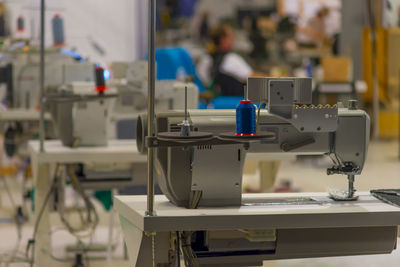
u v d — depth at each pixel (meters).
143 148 4.11
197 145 3.63
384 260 4.52
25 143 9.68
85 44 14.42
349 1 17.69
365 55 17.42
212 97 13.81
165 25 17.27
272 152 4.08
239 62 15.57
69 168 6.38
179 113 4.03
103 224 9.19
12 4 12.47
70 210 9.09
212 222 3.70
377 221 3.84
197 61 17.31
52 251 7.71
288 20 17.50
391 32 17.22
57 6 13.89
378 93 17.33
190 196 3.96
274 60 17.59
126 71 7.78
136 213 3.79
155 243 3.88
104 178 6.65
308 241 3.97
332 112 4.06
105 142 6.73
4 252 7.61
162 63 12.02
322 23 17.61
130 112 7.77
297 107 4.02
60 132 6.63
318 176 12.38
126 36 14.94
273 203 4.06
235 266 4.03
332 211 3.83
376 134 17.27
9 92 9.66
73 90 6.98
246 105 3.65
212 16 17.38
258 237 3.89
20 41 10.01
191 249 3.80
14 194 10.92
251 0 17.39
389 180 11.54
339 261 4.58
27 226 9.03
